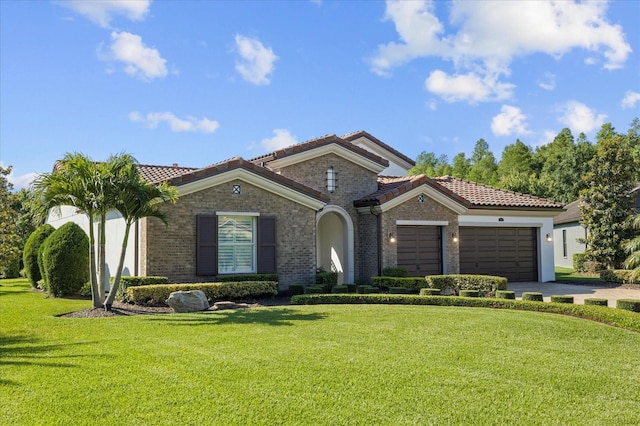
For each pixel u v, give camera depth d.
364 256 21.95
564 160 55.41
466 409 6.15
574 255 32.84
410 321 12.03
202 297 14.27
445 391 6.79
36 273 22.31
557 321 12.19
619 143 29.91
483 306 15.05
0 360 8.16
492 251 24.80
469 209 23.75
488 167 90.94
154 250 16.75
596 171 30.11
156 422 5.60
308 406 6.12
